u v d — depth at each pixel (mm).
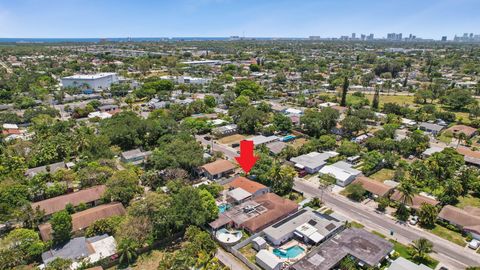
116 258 53469
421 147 100875
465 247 58250
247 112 126750
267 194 73812
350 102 170625
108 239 56812
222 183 82688
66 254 51750
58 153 92188
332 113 124500
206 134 124438
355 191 74188
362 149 106000
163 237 58688
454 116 140125
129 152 95938
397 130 128000
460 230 62781
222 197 75938
